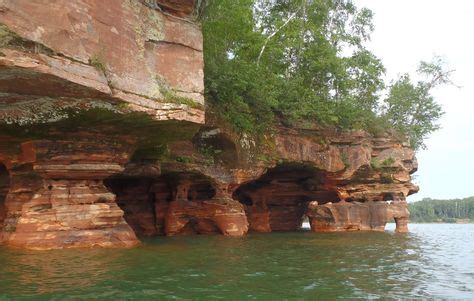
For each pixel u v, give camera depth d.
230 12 27.41
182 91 16.53
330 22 39.53
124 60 14.55
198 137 25.84
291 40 34.00
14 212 16.62
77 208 15.82
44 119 13.91
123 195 25.77
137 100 14.64
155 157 21.19
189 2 17.34
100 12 13.77
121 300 8.96
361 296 10.08
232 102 26.28
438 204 144.25
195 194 27.53
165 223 25.88
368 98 41.06
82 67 12.75
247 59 33.03
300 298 9.72
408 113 44.78
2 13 10.96
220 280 11.24
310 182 35.03
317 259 15.91
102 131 15.95
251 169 27.56
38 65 11.41
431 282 11.98
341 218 33.12
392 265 14.98
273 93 28.52
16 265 12.05
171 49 16.58
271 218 35.97
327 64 34.84
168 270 12.24
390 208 33.97
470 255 18.80
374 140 35.75
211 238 23.14
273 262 14.77
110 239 16.20
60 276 10.89
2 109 13.22
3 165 18.64
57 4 12.29
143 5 15.82
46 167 15.54
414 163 37.62
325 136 32.44
